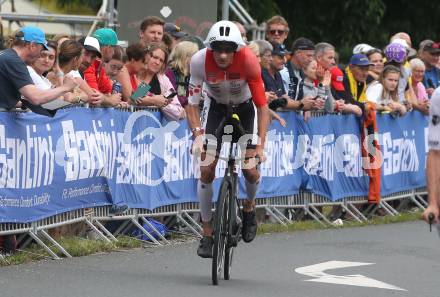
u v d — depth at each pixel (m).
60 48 19.73
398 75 28.00
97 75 21.88
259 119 17.06
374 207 27.75
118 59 21.86
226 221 16.53
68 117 19.17
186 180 22.92
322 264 18.89
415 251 21.02
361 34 48.47
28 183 18.00
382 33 48.97
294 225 24.66
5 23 33.38
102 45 21.72
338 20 48.06
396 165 28.53
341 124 26.39
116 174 20.81
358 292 16.00
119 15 29.66
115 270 17.39
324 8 47.75
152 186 21.80
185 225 23.39
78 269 17.27
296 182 25.28
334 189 26.27
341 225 25.61
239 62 16.86
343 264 18.95
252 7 43.69
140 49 22.22
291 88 25.59
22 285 15.52
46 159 18.48
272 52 24.42
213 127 17.48
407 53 30.27
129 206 21.14
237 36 16.53
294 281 16.95
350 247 21.45
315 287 16.34
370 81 29.30
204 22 29.22
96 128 20.06
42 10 39.16
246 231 17.80
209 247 17.00
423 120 30.00
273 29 27.03
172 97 21.86
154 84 22.61
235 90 17.22
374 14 47.66
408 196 29.30
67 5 40.81
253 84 16.98
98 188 20.31
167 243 21.23
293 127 25.03
